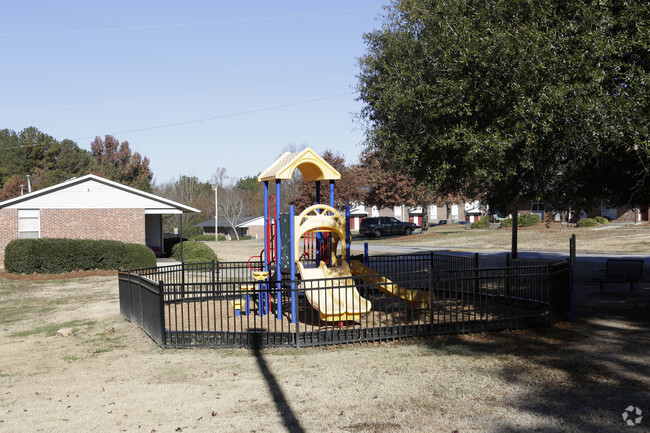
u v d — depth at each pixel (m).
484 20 11.25
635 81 10.05
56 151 111.50
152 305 11.49
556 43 10.37
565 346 9.70
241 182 138.25
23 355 11.07
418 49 13.35
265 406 7.08
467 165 11.63
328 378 8.19
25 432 6.52
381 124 19.72
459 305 14.38
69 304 18.11
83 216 32.53
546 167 11.46
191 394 7.72
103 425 6.66
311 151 13.34
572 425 6.10
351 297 12.68
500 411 6.61
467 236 44.53
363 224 56.41
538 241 36.75
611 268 16.14
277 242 13.17
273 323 12.42
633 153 10.66
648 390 7.15
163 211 34.28
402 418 6.49
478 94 11.02
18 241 25.97
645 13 10.27
